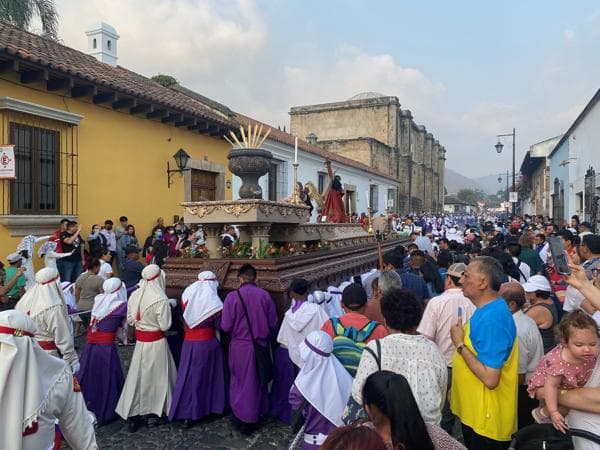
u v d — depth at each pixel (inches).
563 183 853.2
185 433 188.7
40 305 167.0
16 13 541.0
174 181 501.0
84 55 491.2
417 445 73.0
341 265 284.5
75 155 386.9
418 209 1668.3
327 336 137.3
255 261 212.1
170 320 195.3
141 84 497.7
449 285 171.2
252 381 185.3
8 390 94.4
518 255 303.7
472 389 120.9
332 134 1421.0
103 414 196.4
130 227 423.8
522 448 108.3
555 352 111.4
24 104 334.3
